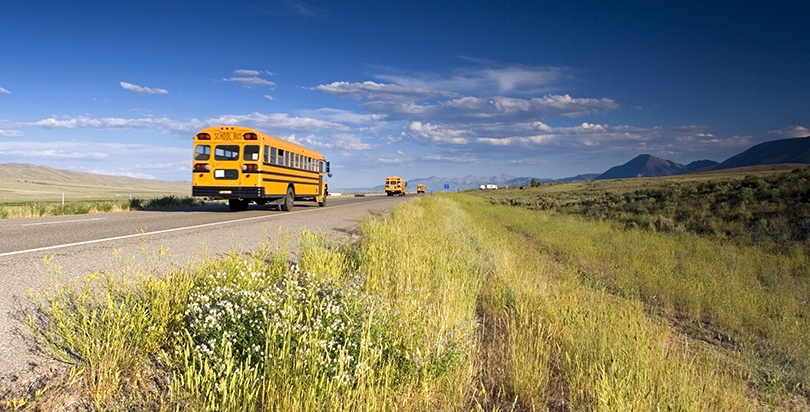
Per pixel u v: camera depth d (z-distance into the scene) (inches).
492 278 304.3
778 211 805.2
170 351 149.1
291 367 125.9
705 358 207.9
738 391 174.9
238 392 117.0
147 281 180.1
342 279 242.2
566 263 500.7
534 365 158.7
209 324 137.6
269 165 745.6
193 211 781.9
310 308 155.3
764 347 245.0
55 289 183.3
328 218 713.0
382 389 126.6
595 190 2486.5
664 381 153.1
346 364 130.3
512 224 953.5
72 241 368.5
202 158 714.8
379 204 1363.2
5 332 158.4
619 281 387.5
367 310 162.9
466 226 694.5
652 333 214.5
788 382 199.6
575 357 165.8
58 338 150.0
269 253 320.8
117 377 125.0
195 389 118.3
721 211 908.6
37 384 125.5
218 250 342.6
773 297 344.5
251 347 135.5
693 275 416.5
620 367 155.3
